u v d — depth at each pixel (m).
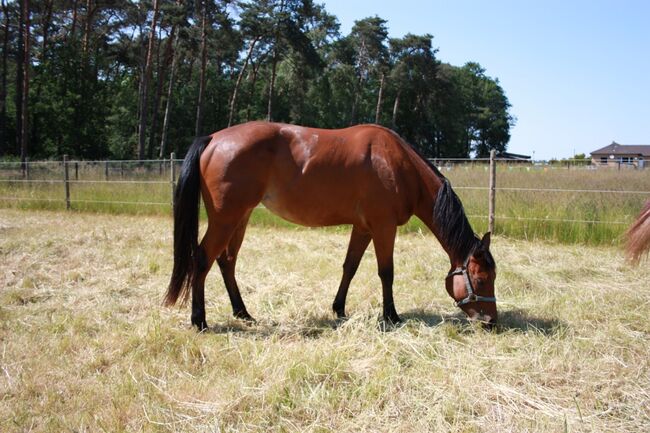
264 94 41.25
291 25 31.53
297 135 4.05
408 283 5.46
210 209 3.96
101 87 28.27
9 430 2.56
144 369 3.23
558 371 3.21
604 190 8.31
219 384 3.04
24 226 9.40
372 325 3.92
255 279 5.65
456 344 3.65
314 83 41.94
